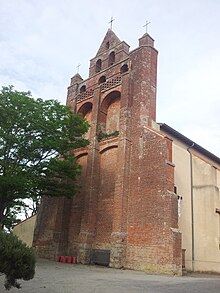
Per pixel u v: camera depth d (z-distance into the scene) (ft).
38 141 69.36
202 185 86.63
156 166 70.49
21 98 68.44
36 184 67.51
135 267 65.77
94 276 48.06
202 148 93.45
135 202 71.67
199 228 82.89
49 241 89.35
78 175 82.12
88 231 77.20
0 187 62.13
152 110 82.12
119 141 79.56
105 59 102.32
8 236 26.96
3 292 29.96
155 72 87.45
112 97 93.04
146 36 88.48
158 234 64.54
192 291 35.58
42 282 37.91
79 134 78.23
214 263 77.20
